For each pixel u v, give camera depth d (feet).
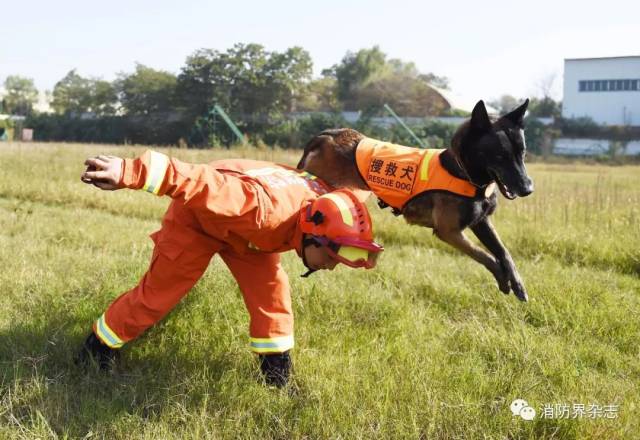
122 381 13.43
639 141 187.21
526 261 24.88
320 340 15.88
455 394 13.11
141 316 13.23
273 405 12.56
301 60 178.50
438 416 12.16
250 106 175.01
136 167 10.40
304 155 20.17
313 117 168.45
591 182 69.00
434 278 21.09
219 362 14.30
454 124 169.07
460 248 18.16
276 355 13.58
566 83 219.00
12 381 12.85
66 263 20.53
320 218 11.27
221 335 15.65
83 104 196.34
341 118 168.04
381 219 31.53
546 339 16.26
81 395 12.82
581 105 218.18
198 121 157.38
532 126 185.98
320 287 18.85
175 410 12.24
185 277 13.15
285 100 181.98
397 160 18.48
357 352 15.29
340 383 13.39
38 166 47.55
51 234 25.49
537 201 37.76
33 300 17.04
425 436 11.96
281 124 169.78
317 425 11.98
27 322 15.72
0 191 38.37
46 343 14.52
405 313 18.03
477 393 13.43
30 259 20.95
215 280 18.29
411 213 18.62
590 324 17.67
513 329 17.07
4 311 16.40
